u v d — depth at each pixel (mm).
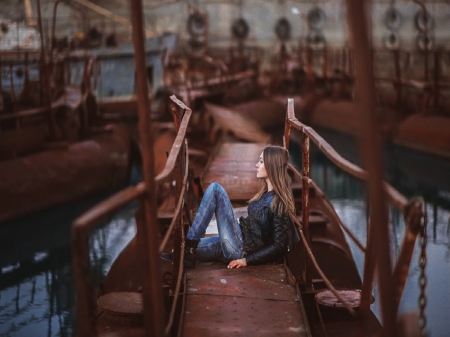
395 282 2180
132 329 3898
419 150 14891
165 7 28547
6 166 9352
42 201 9633
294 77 22828
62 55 13539
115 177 11773
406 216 2129
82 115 12008
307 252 3598
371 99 1582
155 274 2193
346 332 3992
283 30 26094
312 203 6570
